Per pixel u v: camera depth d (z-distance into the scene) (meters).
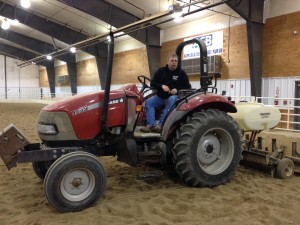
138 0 11.26
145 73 15.19
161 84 3.62
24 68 28.06
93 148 3.14
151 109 3.62
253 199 2.94
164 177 3.63
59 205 2.61
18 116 11.15
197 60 11.85
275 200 2.92
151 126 3.50
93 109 3.06
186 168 3.17
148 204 2.82
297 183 3.46
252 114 3.74
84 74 21.20
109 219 2.51
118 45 17.20
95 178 2.76
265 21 9.56
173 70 3.73
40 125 3.03
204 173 3.25
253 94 9.67
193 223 2.46
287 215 2.62
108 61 3.04
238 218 2.54
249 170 3.95
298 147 5.63
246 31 10.12
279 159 3.64
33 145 3.04
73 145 3.06
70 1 11.42
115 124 3.14
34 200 2.94
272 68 9.45
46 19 15.61
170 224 2.44
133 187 3.30
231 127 3.42
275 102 9.35
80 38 16.66
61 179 2.61
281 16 9.11
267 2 9.45
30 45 20.50
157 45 13.97
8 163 2.80
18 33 20.00
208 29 11.58
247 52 10.15
